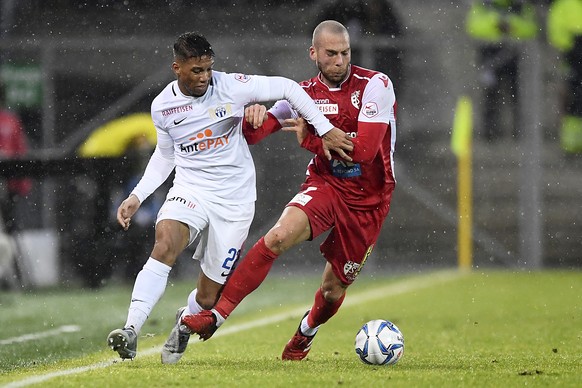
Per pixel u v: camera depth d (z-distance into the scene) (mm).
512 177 64438
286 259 63375
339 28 23219
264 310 41188
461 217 62062
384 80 23453
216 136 23250
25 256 52656
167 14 62938
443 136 63906
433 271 61906
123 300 46062
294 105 23234
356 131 23734
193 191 23391
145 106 60375
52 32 61656
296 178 62062
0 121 52875
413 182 64062
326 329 33719
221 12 63031
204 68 22312
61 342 31188
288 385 19109
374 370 21844
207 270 23734
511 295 46531
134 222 52500
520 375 20906
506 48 63000
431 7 62688
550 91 64438
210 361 24297
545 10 63875
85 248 51594
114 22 62406
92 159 50219
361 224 23938
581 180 65062
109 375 20859
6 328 35531
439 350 27234
